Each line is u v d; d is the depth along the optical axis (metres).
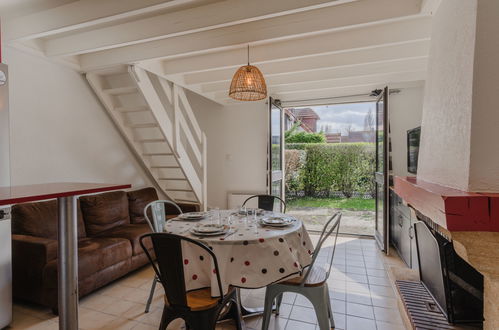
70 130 3.33
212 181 5.02
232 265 1.70
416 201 1.59
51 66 3.12
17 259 2.37
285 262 1.75
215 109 4.97
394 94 3.95
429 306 1.75
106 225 3.30
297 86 3.96
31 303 2.45
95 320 2.15
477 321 1.52
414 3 1.94
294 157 6.76
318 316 1.81
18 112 2.81
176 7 2.18
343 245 3.95
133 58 2.86
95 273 2.50
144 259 3.11
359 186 6.46
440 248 1.58
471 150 1.22
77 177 3.42
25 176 2.88
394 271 2.33
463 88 1.32
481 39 1.21
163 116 3.59
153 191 4.25
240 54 2.92
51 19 2.26
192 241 1.46
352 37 2.50
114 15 2.04
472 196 1.11
